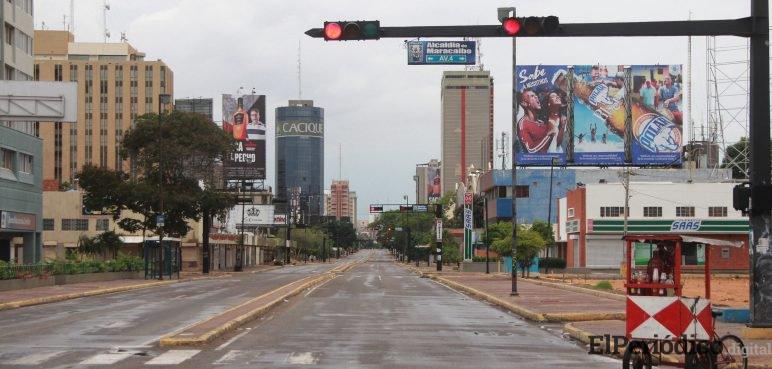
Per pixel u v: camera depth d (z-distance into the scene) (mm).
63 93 30750
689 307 13531
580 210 81062
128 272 63531
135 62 176000
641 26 18859
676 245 13992
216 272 86062
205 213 80438
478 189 120000
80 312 28812
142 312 28562
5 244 67812
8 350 17156
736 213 78562
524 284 52562
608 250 79875
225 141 79125
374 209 94938
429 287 51469
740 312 23062
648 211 79812
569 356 17000
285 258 159125
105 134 175125
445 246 122250
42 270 47719
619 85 92438
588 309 28469
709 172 95375
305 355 16547
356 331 21859
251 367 14766
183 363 15219
